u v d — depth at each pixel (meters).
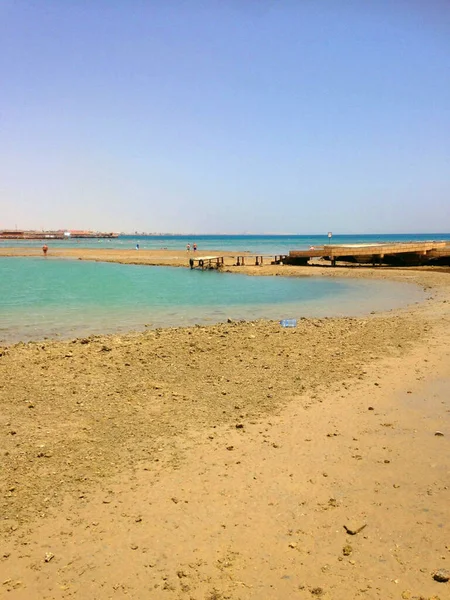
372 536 4.78
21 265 49.47
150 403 8.68
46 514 5.25
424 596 3.97
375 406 8.49
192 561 4.49
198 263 46.09
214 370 10.79
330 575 4.26
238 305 22.03
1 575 4.34
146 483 5.89
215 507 5.36
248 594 4.07
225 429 7.53
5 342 13.88
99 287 28.86
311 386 9.66
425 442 6.95
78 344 13.28
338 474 6.05
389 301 22.97
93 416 8.05
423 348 12.74
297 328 15.80
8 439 7.11
